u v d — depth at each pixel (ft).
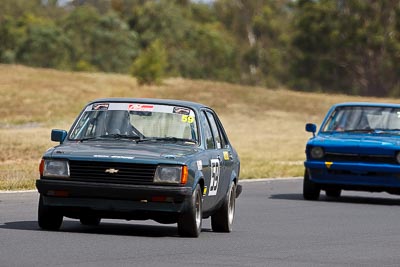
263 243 133.59
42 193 131.03
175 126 141.79
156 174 128.98
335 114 231.71
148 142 139.33
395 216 185.57
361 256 122.83
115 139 140.05
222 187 147.02
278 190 247.70
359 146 216.13
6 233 129.29
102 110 143.64
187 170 129.80
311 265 112.47
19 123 547.08
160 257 112.78
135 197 128.57
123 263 106.11
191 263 109.19
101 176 129.29
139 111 143.23
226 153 151.84
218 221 148.56
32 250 113.09
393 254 126.00
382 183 215.10
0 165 286.87
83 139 140.26
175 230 147.02
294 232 150.61
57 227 136.26
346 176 216.74
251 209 192.13
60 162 130.41
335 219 176.04
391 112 229.66
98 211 130.82
